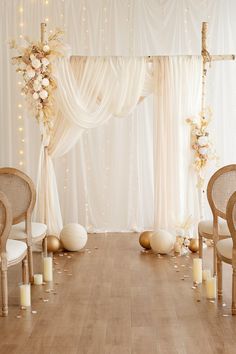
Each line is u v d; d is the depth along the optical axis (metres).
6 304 4.14
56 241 6.14
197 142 6.17
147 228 7.55
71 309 4.26
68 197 7.50
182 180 6.29
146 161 7.51
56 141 6.34
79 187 7.54
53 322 3.98
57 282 5.01
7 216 4.06
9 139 7.41
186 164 6.28
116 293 4.66
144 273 5.29
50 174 6.38
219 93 7.38
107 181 7.55
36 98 5.99
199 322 3.95
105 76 6.18
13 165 7.46
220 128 7.38
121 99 6.20
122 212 7.55
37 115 6.15
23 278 4.66
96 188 7.55
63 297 4.56
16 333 3.78
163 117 6.27
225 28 7.35
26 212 4.92
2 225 4.07
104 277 5.16
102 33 7.41
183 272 5.31
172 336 3.70
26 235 4.95
